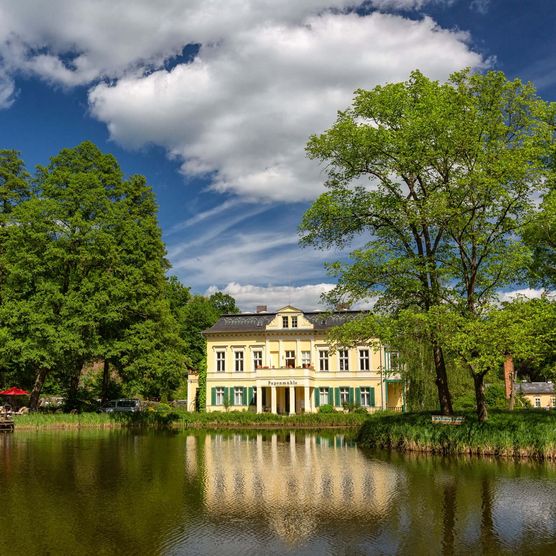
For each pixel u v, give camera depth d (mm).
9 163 44688
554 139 27562
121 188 45812
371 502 14656
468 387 40188
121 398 54531
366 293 25562
